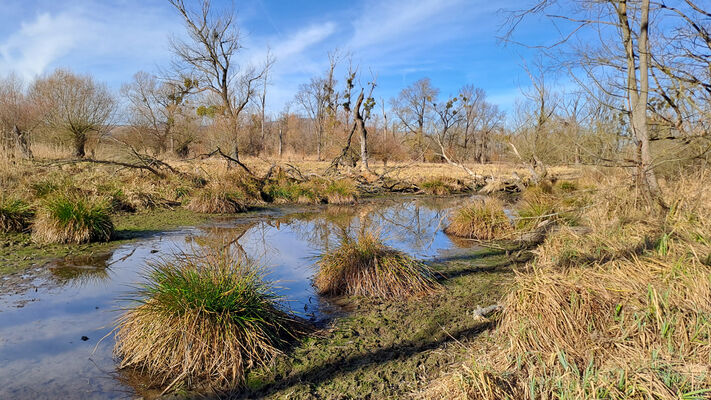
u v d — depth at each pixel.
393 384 3.41
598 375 2.87
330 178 19.75
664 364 2.93
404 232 10.45
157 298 3.84
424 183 21.42
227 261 4.71
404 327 4.55
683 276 3.92
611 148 8.59
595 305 3.72
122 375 3.46
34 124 24.17
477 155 55.25
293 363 3.73
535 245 8.57
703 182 6.43
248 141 41.16
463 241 9.30
